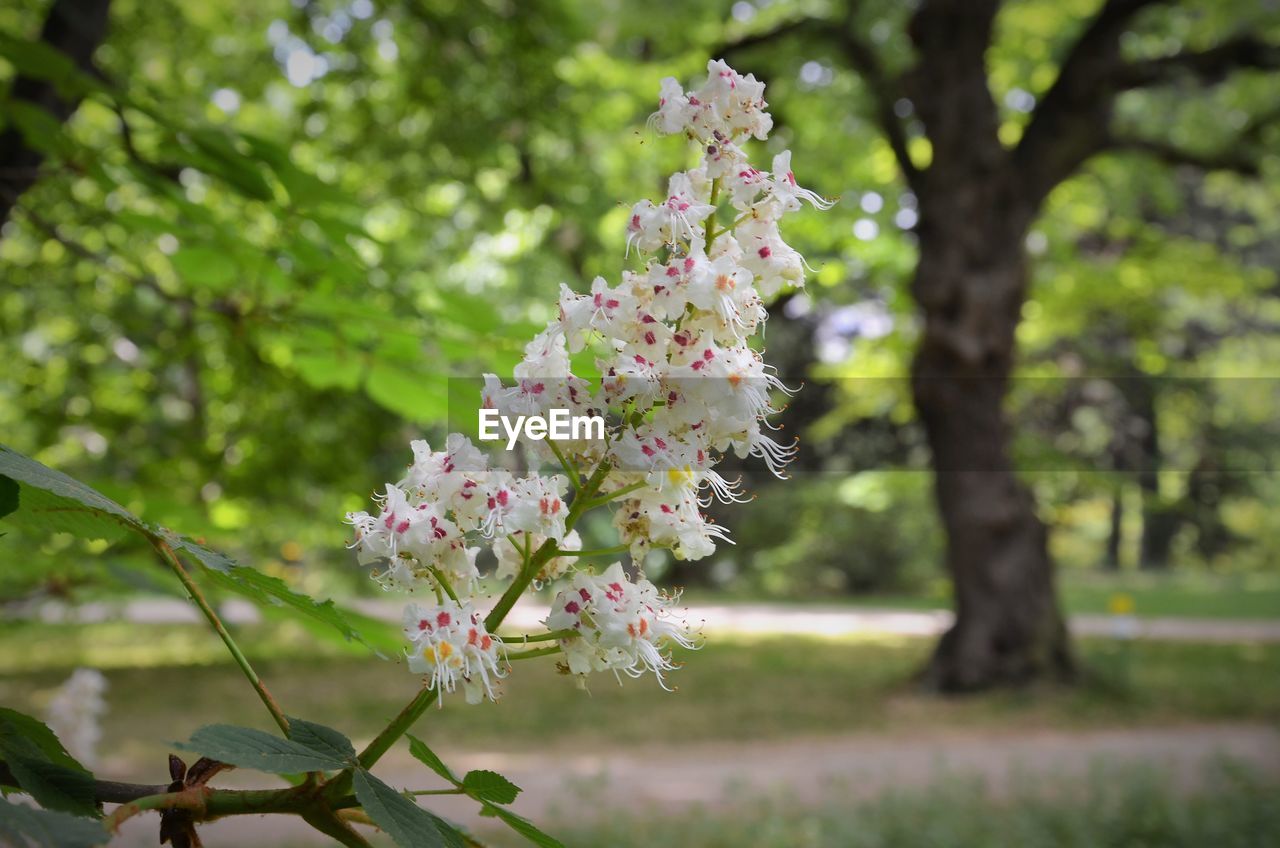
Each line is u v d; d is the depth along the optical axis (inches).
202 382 258.1
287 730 35.0
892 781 369.7
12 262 243.1
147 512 87.7
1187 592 1240.2
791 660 678.5
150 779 342.3
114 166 99.0
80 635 756.6
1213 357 1063.6
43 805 33.6
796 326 756.0
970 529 557.3
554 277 522.6
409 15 285.0
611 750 430.3
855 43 541.6
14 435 289.4
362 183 377.1
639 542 40.4
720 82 39.6
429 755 36.0
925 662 584.4
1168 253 687.1
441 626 37.2
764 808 320.2
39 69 90.0
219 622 36.1
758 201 40.5
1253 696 543.5
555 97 332.5
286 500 250.1
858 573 1151.6
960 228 532.4
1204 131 598.5
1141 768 354.3
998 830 290.5
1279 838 279.4
